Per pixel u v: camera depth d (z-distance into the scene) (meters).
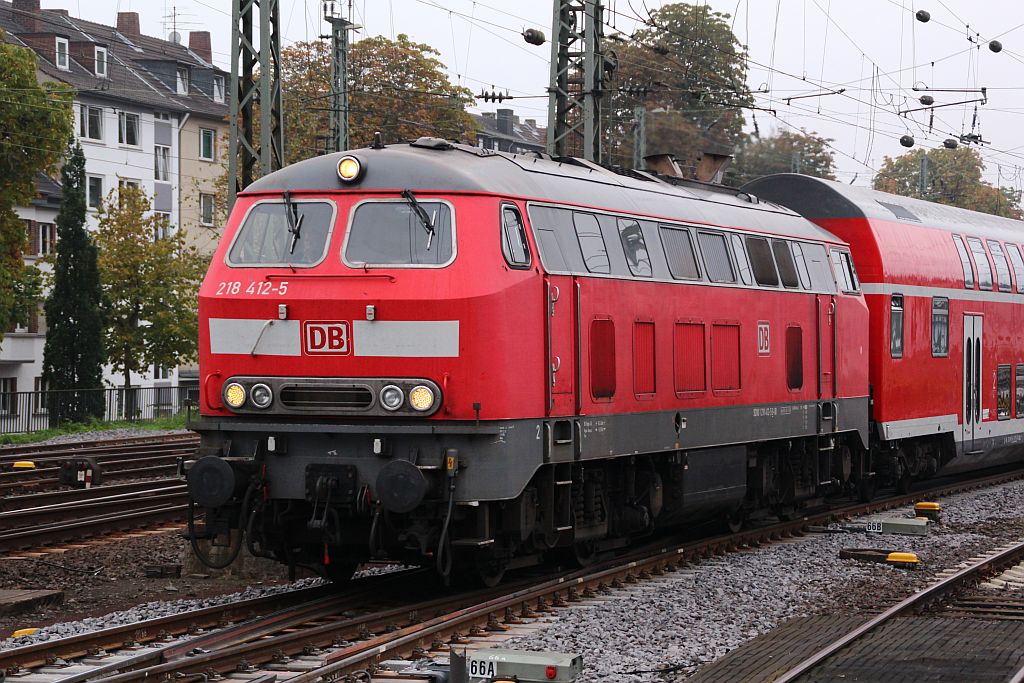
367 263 13.36
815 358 20.66
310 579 15.70
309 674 10.02
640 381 15.91
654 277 16.27
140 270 54.28
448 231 13.33
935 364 25.72
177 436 38.47
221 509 13.85
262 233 13.89
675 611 13.96
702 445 17.34
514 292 13.38
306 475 13.34
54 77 62.78
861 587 15.84
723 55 70.19
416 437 13.07
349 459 13.27
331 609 13.36
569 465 14.59
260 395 13.50
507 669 9.77
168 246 54.53
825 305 21.03
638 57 69.62
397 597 14.33
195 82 73.25
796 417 20.00
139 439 37.25
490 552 14.11
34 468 28.03
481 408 12.98
